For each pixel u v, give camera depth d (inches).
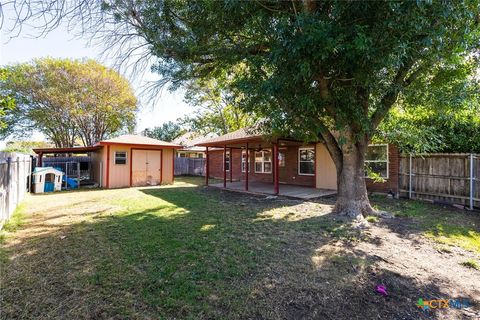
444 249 151.8
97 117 850.8
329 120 227.6
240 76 243.8
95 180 572.7
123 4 185.6
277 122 218.8
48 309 92.3
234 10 176.7
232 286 108.6
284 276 117.7
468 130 283.3
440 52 165.6
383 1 127.1
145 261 133.6
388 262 133.4
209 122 937.5
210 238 171.5
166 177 566.3
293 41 140.3
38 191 411.5
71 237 173.5
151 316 88.5
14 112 748.0
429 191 306.2
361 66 151.5
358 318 89.2
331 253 145.0
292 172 490.6
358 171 230.1
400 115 290.4
